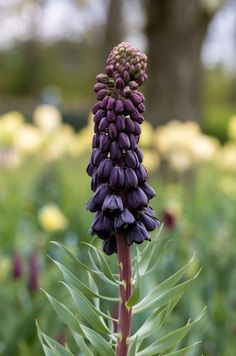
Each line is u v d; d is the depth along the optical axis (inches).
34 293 197.9
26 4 1344.7
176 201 352.8
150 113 664.4
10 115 399.2
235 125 419.2
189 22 659.4
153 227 95.0
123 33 1015.0
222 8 735.7
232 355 184.9
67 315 93.4
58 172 439.2
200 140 381.7
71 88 2356.1
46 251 273.9
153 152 411.8
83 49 2320.4
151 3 657.6
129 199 92.1
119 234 94.7
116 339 97.0
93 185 95.5
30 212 368.2
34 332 168.9
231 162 414.9
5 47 2322.8
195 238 276.1
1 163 404.5
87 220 314.5
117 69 92.0
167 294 92.9
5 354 167.9
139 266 96.7
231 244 272.2
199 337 181.2
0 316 195.3
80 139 412.2
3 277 221.6
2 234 314.5
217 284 229.1
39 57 2319.1
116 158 91.0
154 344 94.4
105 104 91.4
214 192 450.9
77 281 93.0
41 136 399.9
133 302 91.3
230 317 201.6
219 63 2000.5
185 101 661.3
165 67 660.1
